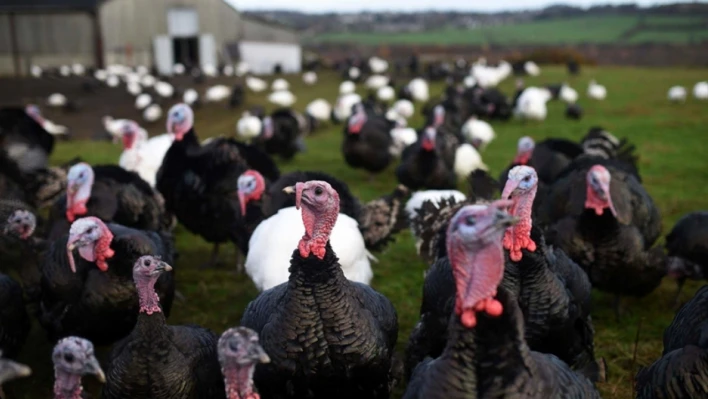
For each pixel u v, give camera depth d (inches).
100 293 187.0
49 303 198.4
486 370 113.3
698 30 2449.6
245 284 284.4
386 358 157.2
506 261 159.2
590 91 940.0
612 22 2952.8
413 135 528.1
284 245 206.4
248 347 124.6
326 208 144.3
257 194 254.7
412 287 275.3
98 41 1403.8
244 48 1619.1
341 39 2795.3
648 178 448.5
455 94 805.9
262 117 687.7
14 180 344.8
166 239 237.8
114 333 195.9
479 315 113.3
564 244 220.7
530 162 327.0
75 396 139.5
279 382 149.6
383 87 1102.4
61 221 239.3
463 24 3607.3
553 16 3567.9
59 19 1400.1
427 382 117.9
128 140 358.3
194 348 166.1
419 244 256.4
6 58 1382.9
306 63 1699.1
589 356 178.2
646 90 1031.0
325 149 613.0
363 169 490.0
